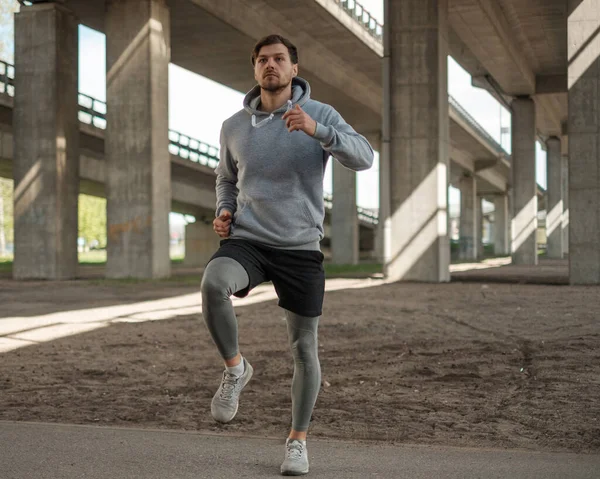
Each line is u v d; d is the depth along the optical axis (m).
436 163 23.95
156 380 7.00
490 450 4.24
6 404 5.87
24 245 26.06
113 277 25.48
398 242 24.52
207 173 41.25
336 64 38.47
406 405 5.87
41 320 12.44
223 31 30.23
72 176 26.66
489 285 22.00
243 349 9.04
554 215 61.66
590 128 21.45
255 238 3.67
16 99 26.22
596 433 4.93
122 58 25.27
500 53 35.31
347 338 10.13
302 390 3.68
